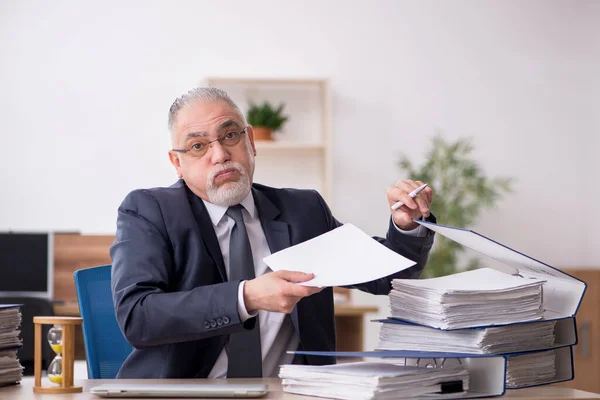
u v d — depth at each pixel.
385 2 5.51
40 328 1.37
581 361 5.06
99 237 4.55
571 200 5.64
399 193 1.82
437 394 1.24
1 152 5.09
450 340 1.34
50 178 5.13
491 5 5.61
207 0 5.34
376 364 1.36
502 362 1.28
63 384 1.34
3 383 1.44
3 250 4.45
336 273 1.38
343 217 5.40
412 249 1.85
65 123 5.16
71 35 5.20
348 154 5.43
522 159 5.60
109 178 5.19
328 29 5.45
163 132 5.27
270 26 5.41
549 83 5.64
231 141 1.88
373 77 5.48
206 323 1.47
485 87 5.58
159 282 1.67
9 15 5.13
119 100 5.23
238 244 1.86
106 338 2.09
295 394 1.29
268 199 2.00
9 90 5.12
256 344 1.77
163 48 5.29
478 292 1.33
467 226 5.17
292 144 5.15
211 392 1.24
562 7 5.67
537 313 1.40
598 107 5.69
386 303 4.38
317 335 1.87
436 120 5.52
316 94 5.42
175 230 1.80
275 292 1.37
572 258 5.63
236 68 5.36
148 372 1.72
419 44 5.53
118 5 5.25
